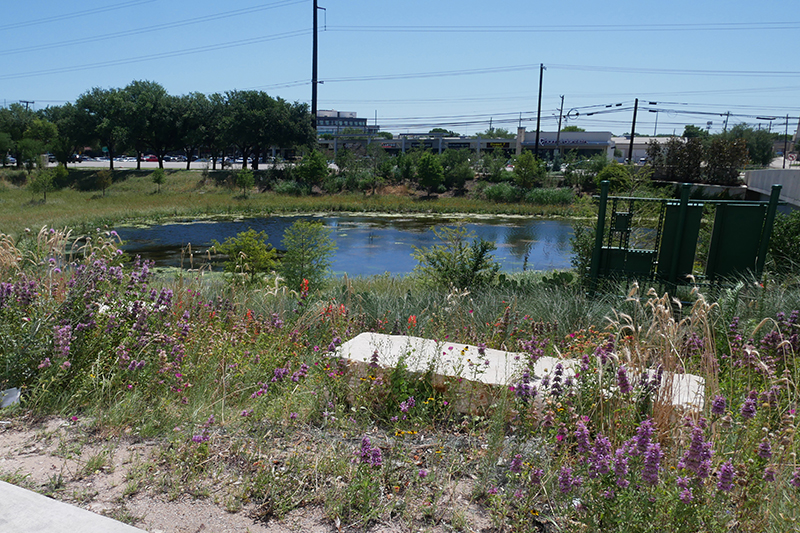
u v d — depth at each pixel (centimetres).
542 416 344
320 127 14012
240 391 423
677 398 352
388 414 390
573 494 273
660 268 734
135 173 5697
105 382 396
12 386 398
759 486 253
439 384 400
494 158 5828
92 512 249
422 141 9750
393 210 4284
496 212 4206
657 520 238
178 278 757
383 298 798
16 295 459
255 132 5553
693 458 237
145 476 301
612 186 2109
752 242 713
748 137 6838
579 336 553
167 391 405
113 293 496
